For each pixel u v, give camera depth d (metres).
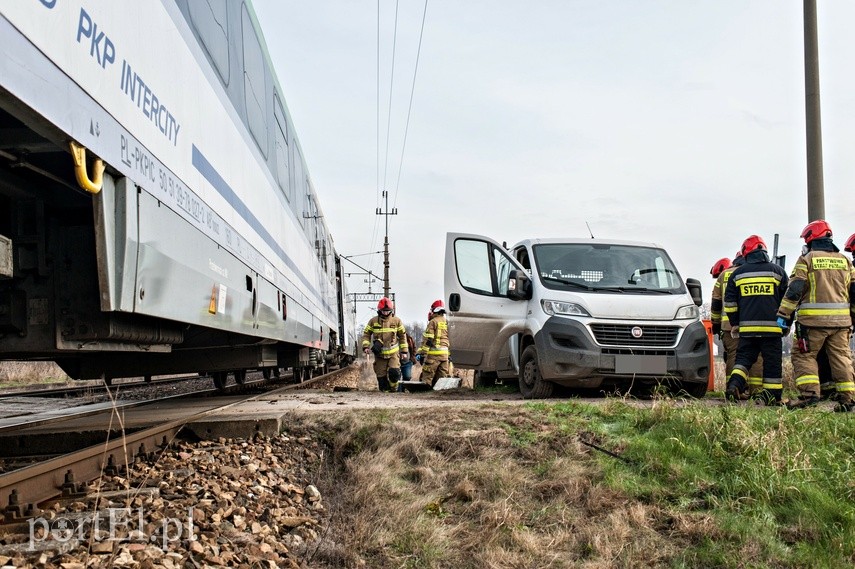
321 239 18.33
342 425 6.72
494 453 5.87
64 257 5.07
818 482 5.22
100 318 5.07
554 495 5.20
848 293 8.18
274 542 4.10
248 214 8.15
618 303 9.55
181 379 18.36
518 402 7.86
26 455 6.04
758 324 8.60
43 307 4.98
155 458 5.57
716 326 10.80
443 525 4.78
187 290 5.70
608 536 4.60
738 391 8.73
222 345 9.94
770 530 4.65
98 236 4.20
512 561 4.32
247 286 7.98
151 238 4.88
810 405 7.67
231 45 7.70
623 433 6.32
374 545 4.49
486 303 11.07
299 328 12.54
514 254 11.34
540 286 9.95
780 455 5.47
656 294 9.95
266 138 9.74
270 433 6.50
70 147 3.77
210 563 3.55
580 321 9.40
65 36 3.66
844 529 4.59
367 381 26.17
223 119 7.11
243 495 4.80
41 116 3.42
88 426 6.49
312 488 5.32
